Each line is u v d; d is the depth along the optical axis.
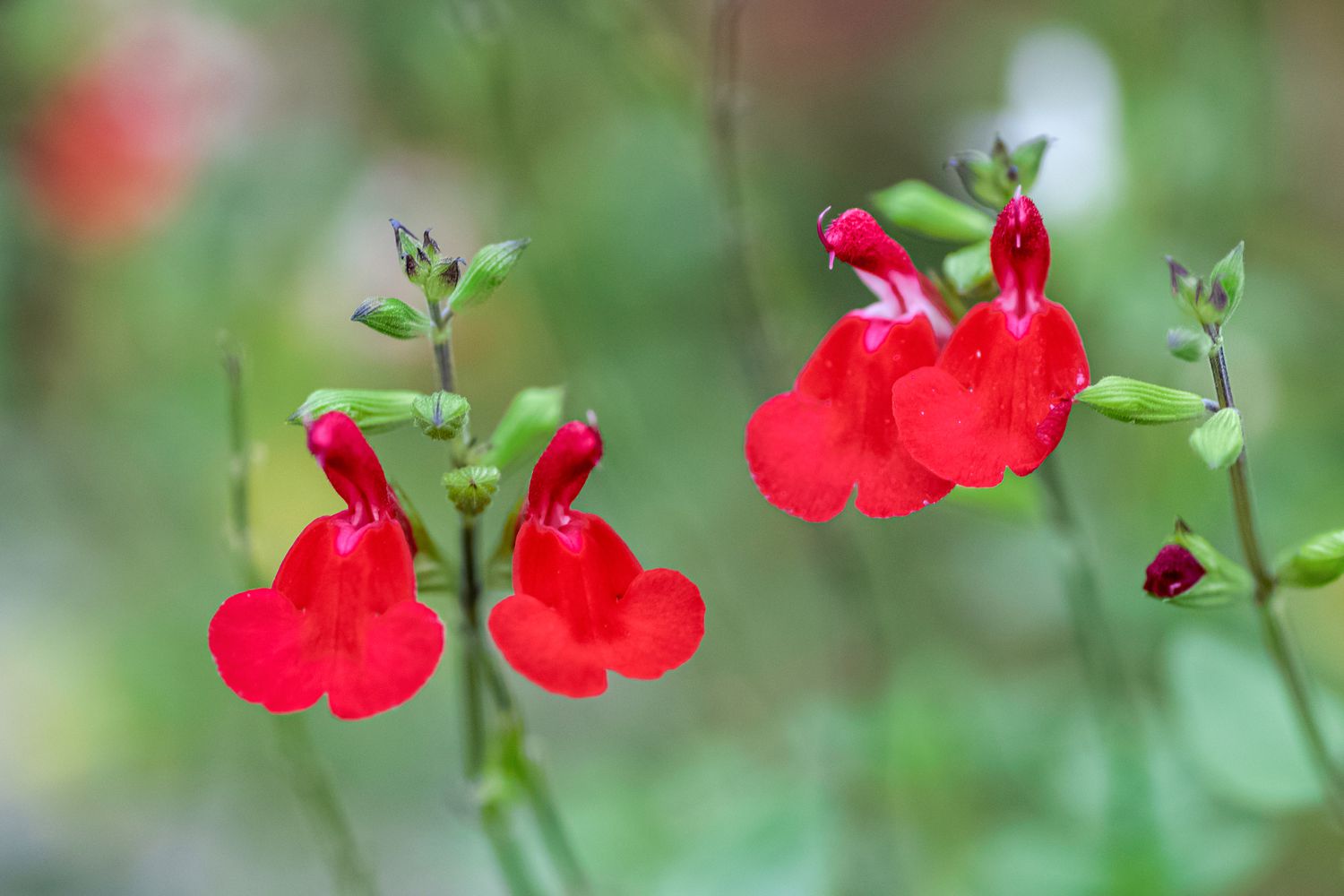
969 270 0.47
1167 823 0.52
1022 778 0.55
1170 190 0.65
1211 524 0.61
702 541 0.67
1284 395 0.64
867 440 0.46
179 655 0.67
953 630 0.67
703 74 0.63
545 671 0.45
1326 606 0.59
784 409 0.46
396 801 0.65
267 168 0.73
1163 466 0.62
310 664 0.45
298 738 0.50
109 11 0.72
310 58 0.74
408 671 0.45
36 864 0.62
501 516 0.66
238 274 0.72
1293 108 0.81
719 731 0.65
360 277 0.71
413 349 0.72
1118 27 0.67
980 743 0.55
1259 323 0.65
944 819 0.54
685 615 0.45
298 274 0.72
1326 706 0.51
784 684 0.66
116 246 0.73
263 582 0.49
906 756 0.54
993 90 0.80
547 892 0.49
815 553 0.63
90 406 0.74
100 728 0.65
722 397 0.73
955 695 0.56
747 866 0.51
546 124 0.73
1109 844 0.51
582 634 0.45
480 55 0.60
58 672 0.67
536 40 0.72
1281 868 0.56
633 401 0.70
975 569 0.68
